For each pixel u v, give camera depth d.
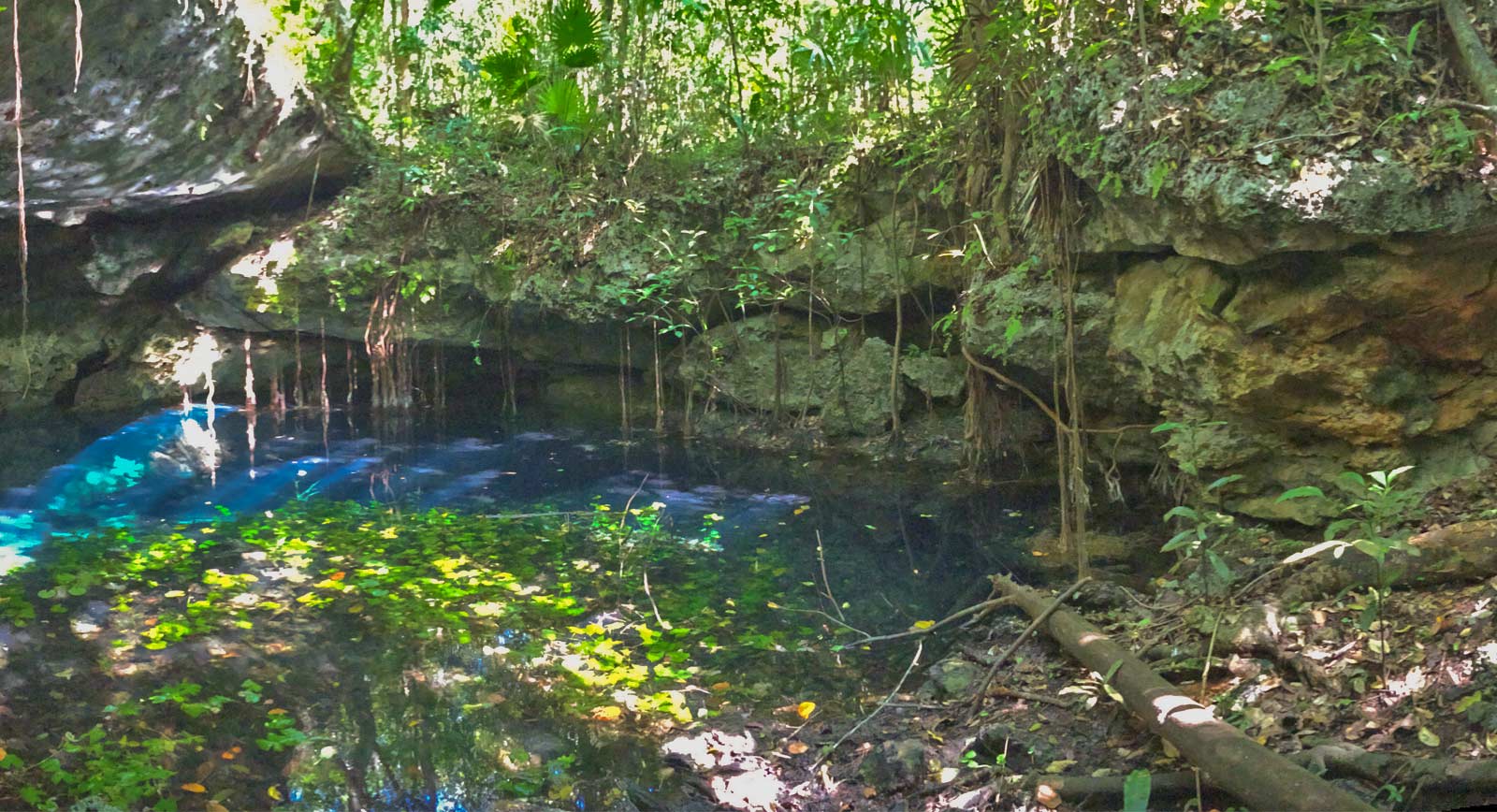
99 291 9.88
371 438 9.34
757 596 5.62
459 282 10.20
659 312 9.73
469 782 3.83
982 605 5.07
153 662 4.69
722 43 10.80
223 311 10.30
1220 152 4.98
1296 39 5.13
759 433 9.25
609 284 9.72
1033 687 4.32
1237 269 5.30
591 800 3.72
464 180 10.49
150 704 4.30
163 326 10.43
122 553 6.14
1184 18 5.41
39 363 9.91
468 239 10.32
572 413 10.42
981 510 7.00
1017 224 7.21
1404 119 4.71
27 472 8.01
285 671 4.65
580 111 10.14
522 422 10.05
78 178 9.16
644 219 10.01
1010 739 3.92
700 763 3.96
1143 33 5.09
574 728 4.22
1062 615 4.57
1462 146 4.52
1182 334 5.65
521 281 10.00
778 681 4.65
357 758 3.98
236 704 4.33
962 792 3.67
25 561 5.96
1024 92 6.57
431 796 3.73
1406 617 3.97
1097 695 4.12
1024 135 6.83
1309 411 5.34
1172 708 3.53
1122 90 5.49
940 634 5.09
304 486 7.71
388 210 10.34
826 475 8.05
